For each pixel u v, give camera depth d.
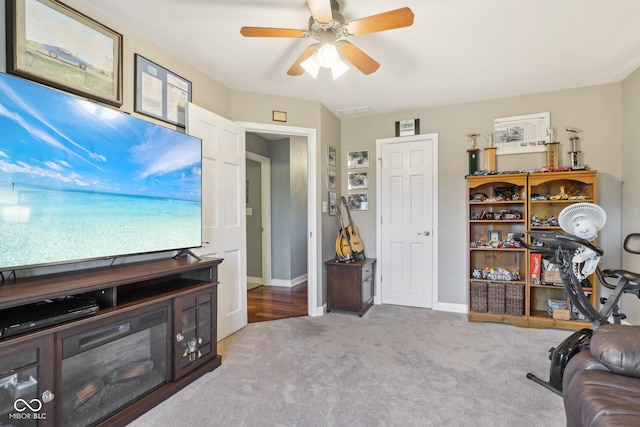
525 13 1.99
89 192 1.67
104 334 1.56
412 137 3.85
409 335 2.89
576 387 1.17
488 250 3.34
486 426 1.62
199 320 2.16
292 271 4.98
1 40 1.53
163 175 2.10
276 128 3.36
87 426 1.51
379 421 1.67
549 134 3.28
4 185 1.34
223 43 2.36
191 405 1.81
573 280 2.10
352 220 4.15
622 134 3.04
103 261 1.95
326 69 2.77
